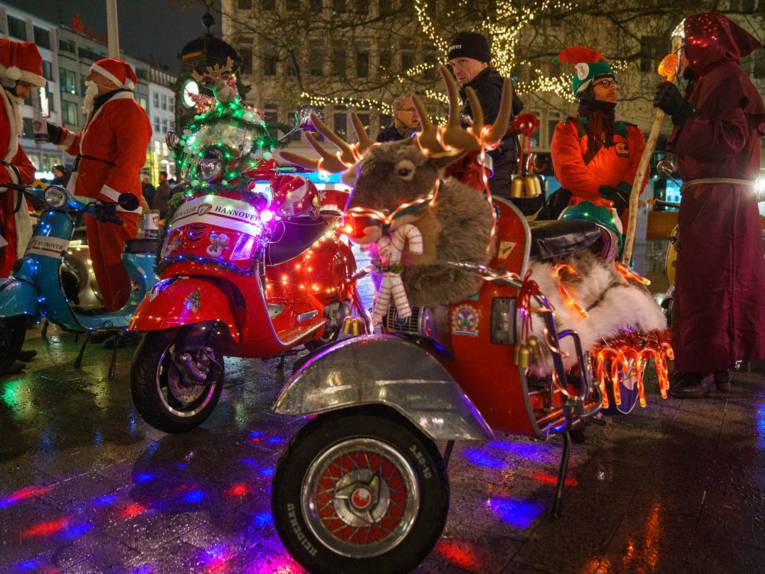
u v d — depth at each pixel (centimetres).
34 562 249
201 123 396
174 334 370
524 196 284
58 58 6744
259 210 385
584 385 281
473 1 1734
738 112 402
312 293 455
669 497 297
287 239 446
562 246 292
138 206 451
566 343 282
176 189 401
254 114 400
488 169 252
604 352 295
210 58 709
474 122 233
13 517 285
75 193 573
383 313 244
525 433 257
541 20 1955
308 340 448
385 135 500
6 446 366
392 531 228
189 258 371
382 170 226
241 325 391
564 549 254
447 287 237
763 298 432
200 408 392
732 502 292
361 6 1981
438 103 2206
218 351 392
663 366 320
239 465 341
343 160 250
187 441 375
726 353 426
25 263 477
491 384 251
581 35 2061
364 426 226
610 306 306
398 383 228
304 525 226
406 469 224
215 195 385
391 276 237
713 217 421
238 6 2752
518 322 242
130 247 517
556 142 425
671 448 354
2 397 452
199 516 285
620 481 314
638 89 2572
